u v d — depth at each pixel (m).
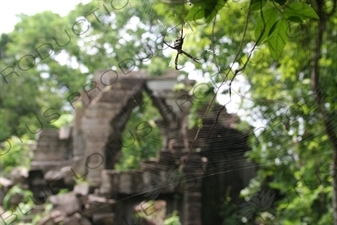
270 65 3.28
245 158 4.43
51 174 11.19
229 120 3.64
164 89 7.08
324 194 8.74
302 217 8.41
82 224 9.47
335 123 2.99
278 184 8.31
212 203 11.15
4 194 11.85
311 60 3.35
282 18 1.91
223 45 3.14
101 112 9.18
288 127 3.03
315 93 3.04
